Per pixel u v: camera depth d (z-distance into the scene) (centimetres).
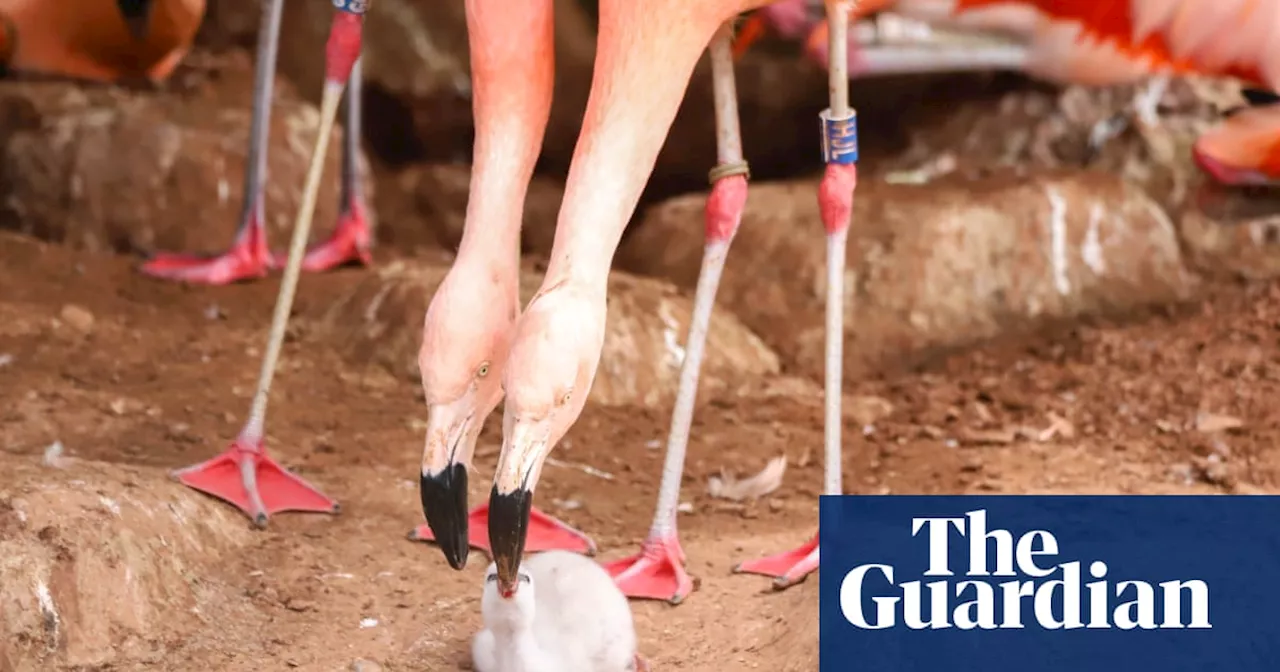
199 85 886
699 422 615
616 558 465
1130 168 848
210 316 678
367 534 463
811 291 729
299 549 447
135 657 378
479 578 439
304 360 633
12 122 816
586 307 354
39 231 796
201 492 459
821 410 640
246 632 397
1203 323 742
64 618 375
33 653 366
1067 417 628
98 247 787
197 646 386
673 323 656
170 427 529
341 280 744
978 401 659
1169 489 534
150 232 788
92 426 519
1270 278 795
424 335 372
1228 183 733
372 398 600
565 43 915
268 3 716
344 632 400
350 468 516
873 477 560
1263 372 664
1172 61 638
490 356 372
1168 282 784
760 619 418
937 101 899
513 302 381
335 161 840
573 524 496
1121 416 626
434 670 382
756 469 566
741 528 499
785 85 905
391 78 944
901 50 755
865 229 752
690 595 437
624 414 614
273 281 736
